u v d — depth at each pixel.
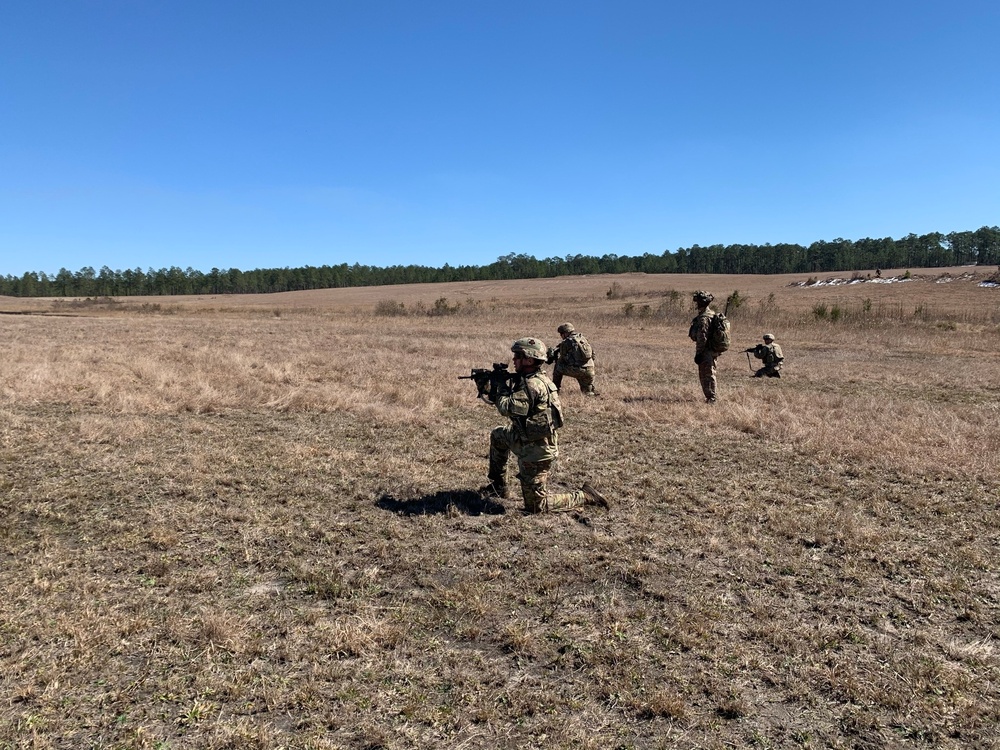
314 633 3.34
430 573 4.07
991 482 5.93
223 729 2.61
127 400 8.80
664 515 5.12
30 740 2.52
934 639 3.39
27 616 3.43
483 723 2.71
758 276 94.38
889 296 52.31
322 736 2.61
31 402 8.80
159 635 3.28
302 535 4.59
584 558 4.30
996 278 58.47
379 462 6.34
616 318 32.56
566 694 2.92
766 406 9.42
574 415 8.92
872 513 5.22
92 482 5.57
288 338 20.62
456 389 10.66
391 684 2.95
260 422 8.16
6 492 5.23
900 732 2.70
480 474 6.06
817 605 3.73
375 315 40.03
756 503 5.38
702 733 2.68
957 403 10.34
